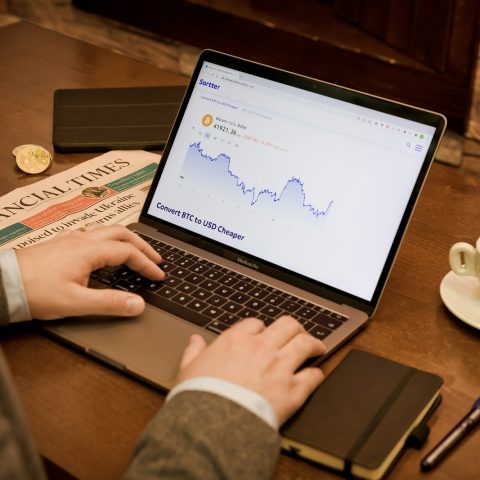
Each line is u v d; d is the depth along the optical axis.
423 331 0.95
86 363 0.89
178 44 3.07
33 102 1.54
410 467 0.76
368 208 0.98
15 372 0.88
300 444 0.76
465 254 0.97
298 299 0.97
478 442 0.79
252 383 0.76
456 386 0.86
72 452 0.78
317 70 2.72
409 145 0.97
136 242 1.02
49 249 0.95
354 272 0.97
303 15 2.85
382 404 0.80
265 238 1.03
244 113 1.08
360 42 2.64
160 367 0.86
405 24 2.49
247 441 0.71
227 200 1.07
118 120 1.43
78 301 0.91
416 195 0.95
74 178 1.27
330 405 0.80
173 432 0.71
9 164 1.32
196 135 1.11
